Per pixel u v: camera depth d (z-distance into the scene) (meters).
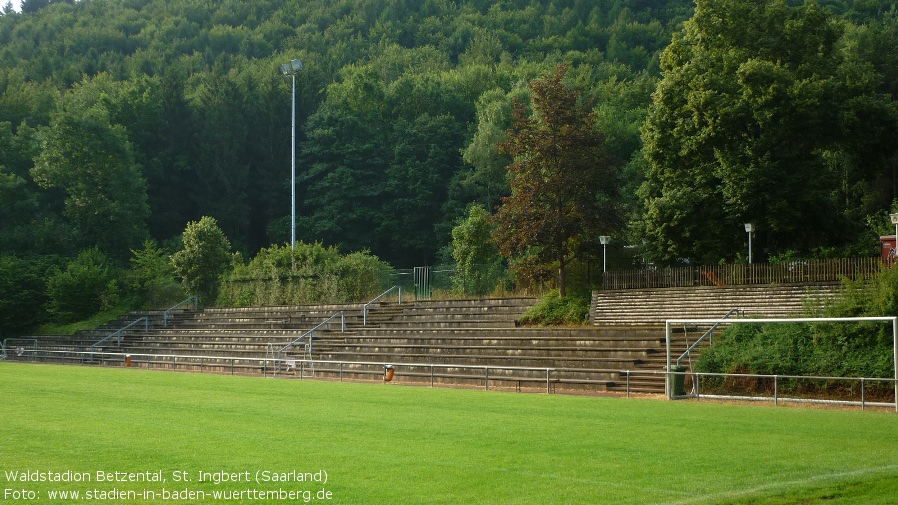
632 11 160.12
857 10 98.81
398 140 95.44
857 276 30.44
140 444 15.83
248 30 168.38
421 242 90.88
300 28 173.00
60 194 84.56
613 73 115.94
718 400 26.59
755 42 42.94
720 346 29.62
